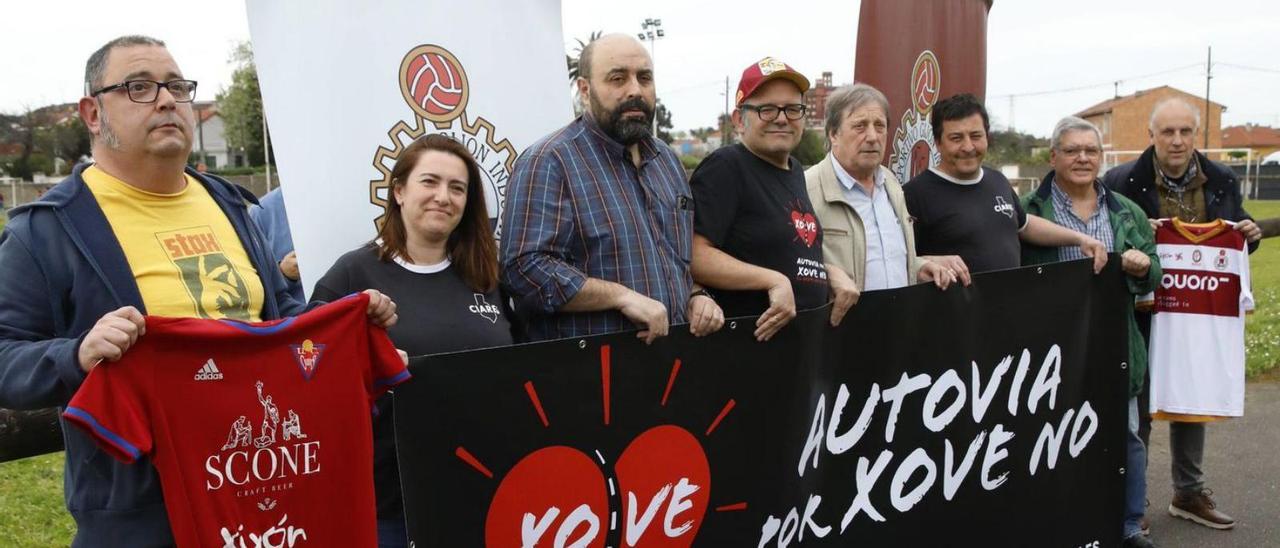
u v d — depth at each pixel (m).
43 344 1.94
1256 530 4.60
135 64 2.15
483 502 2.46
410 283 2.65
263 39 2.76
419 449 2.35
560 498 2.60
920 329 3.44
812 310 3.12
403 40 3.01
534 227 2.77
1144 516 4.70
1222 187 4.81
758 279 3.07
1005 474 3.76
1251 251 4.66
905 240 3.79
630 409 2.71
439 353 2.59
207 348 2.04
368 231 2.96
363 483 2.24
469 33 3.18
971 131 3.96
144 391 1.96
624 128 2.89
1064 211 4.45
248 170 41.66
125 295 2.13
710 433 2.89
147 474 2.10
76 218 2.12
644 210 2.96
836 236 3.62
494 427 2.46
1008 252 4.04
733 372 2.92
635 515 2.75
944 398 3.54
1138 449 4.26
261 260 2.47
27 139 39.06
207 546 2.04
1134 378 4.19
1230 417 4.49
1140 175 4.86
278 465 2.13
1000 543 3.76
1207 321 4.51
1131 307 4.12
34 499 4.40
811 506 3.21
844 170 3.65
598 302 2.72
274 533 2.13
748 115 3.29
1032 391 3.79
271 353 2.12
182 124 2.21
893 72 4.29
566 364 2.57
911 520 3.51
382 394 2.36
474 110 3.20
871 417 3.35
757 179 3.28
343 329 2.22
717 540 2.96
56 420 2.72
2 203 31.73
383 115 2.98
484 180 3.24
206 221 2.36
